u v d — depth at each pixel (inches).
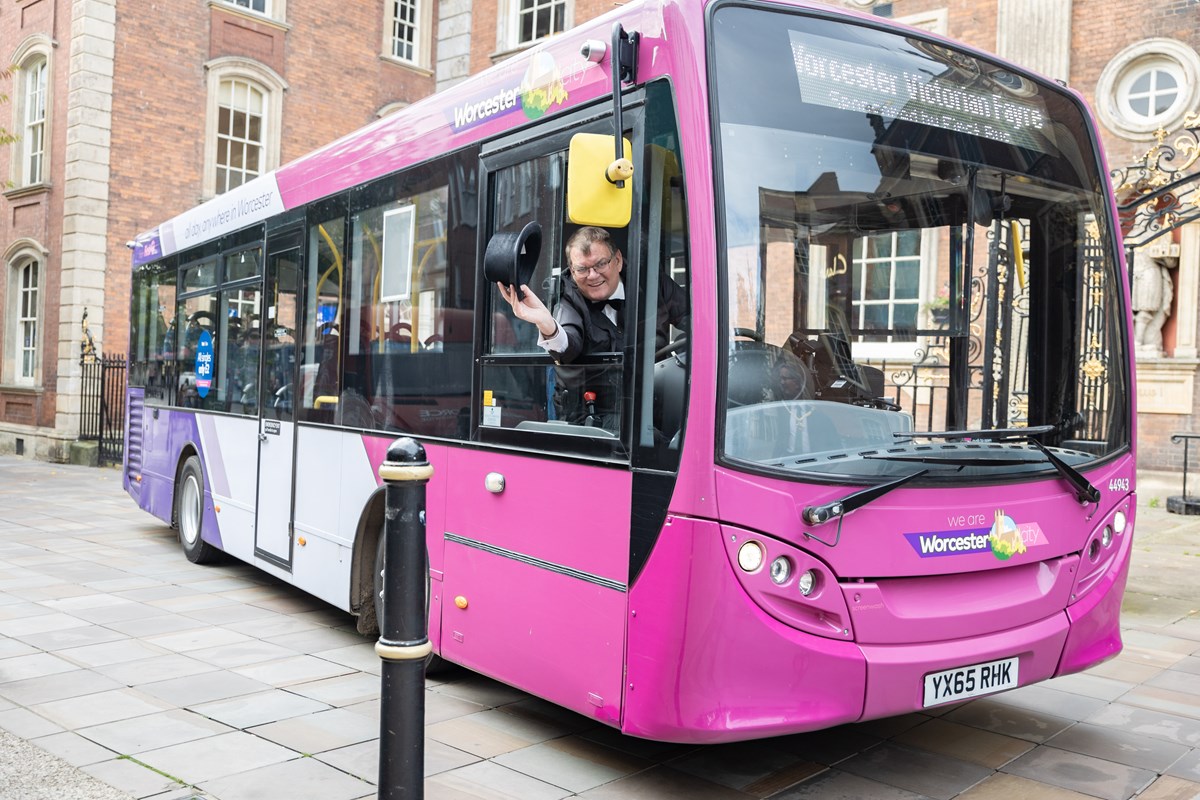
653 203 144.3
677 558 135.0
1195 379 451.2
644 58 147.1
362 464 222.8
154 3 724.0
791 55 147.7
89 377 706.8
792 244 144.3
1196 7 458.3
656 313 142.7
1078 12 490.6
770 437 137.6
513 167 175.8
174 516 351.9
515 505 169.6
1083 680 211.2
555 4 778.8
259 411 280.7
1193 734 178.4
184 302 353.7
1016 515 153.7
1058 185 174.4
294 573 255.0
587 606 151.8
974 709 192.2
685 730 134.4
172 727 175.8
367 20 848.9
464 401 185.9
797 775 158.1
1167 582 307.3
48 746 165.6
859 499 137.7
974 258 162.9
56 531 397.4
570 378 158.9
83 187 694.5
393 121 221.3
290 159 805.2
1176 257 455.2
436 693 197.8
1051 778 157.6
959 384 159.8
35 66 768.9
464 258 188.5
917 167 157.8
